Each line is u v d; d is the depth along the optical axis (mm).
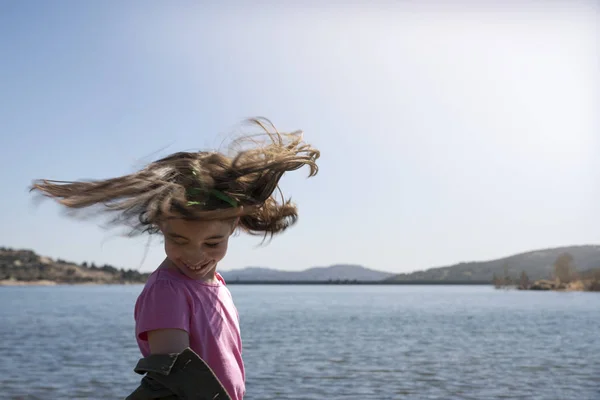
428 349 20031
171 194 1630
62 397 11031
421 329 30047
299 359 17000
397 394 11547
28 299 92438
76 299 92500
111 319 37938
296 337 24891
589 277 169500
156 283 1771
